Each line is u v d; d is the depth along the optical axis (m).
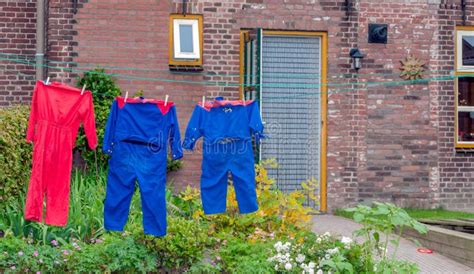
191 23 11.83
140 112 7.67
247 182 8.11
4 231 8.29
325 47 12.23
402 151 12.33
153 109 7.69
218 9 11.90
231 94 11.90
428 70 12.40
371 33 12.27
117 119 7.65
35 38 12.03
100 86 11.45
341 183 12.19
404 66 12.31
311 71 12.31
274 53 12.26
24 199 9.17
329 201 12.15
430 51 12.42
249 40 11.64
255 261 7.62
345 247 7.73
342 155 12.21
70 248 7.74
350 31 12.24
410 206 12.30
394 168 12.30
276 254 7.70
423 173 12.36
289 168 12.26
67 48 11.62
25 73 12.00
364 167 12.23
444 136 12.41
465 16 12.51
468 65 12.51
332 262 7.15
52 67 11.57
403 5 12.37
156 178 7.64
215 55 11.88
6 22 11.98
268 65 12.25
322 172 12.21
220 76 11.88
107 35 11.68
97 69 11.58
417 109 12.37
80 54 11.63
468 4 12.51
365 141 12.24
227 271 7.78
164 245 7.69
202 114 8.08
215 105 8.10
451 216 11.21
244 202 8.12
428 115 12.39
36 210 7.47
